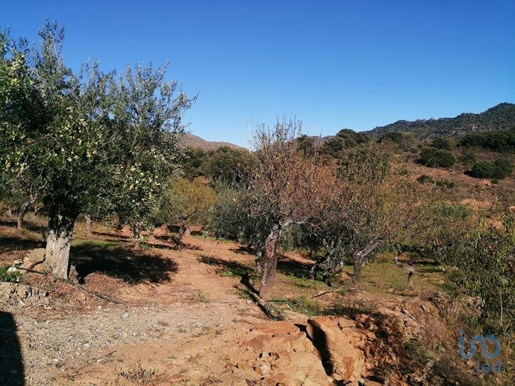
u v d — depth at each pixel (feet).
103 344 25.61
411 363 30.45
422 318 36.91
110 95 39.42
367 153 61.62
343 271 73.87
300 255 107.24
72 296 35.35
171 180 44.39
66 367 21.31
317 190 48.34
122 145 38.81
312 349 29.35
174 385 21.02
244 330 32.01
